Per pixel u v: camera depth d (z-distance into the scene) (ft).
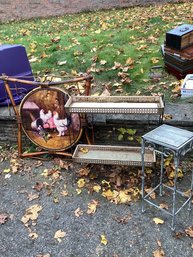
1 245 10.88
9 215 11.99
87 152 13.47
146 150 13.08
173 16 26.14
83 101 13.30
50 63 19.88
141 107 12.12
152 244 10.46
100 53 19.92
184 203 11.18
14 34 27.84
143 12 29.01
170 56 16.46
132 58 18.85
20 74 15.47
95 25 27.22
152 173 13.30
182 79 16.20
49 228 11.34
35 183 13.42
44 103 13.73
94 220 11.50
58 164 14.28
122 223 11.27
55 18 32.60
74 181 13.32
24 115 14.17
